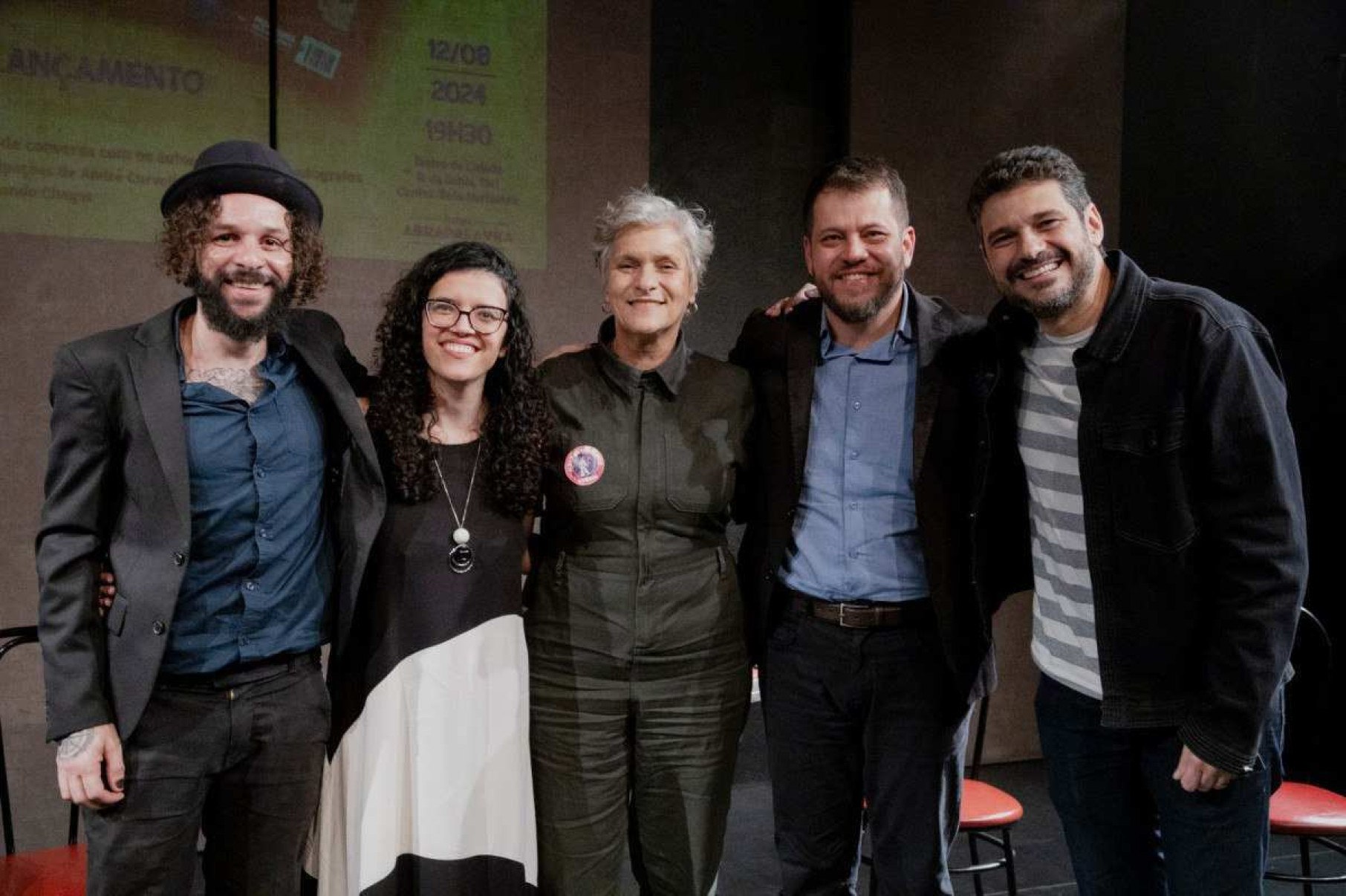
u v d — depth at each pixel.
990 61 4.41
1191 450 1.92
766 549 2.35
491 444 2.07
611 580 2.16
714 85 4.23
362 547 1.93
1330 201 4.67
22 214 3.45
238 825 1.91
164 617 1.76
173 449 1.77
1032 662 4.68
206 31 3.60
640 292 2.15
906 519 2.23
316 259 1.91
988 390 2.15
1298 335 4.66
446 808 1.99
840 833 2.37
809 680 2.29
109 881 1.80
